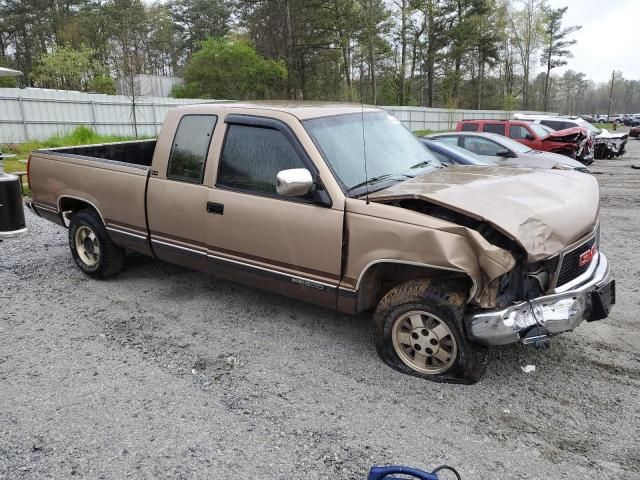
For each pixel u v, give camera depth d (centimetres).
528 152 1071
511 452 300
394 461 293
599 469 286
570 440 310
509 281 349
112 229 545
